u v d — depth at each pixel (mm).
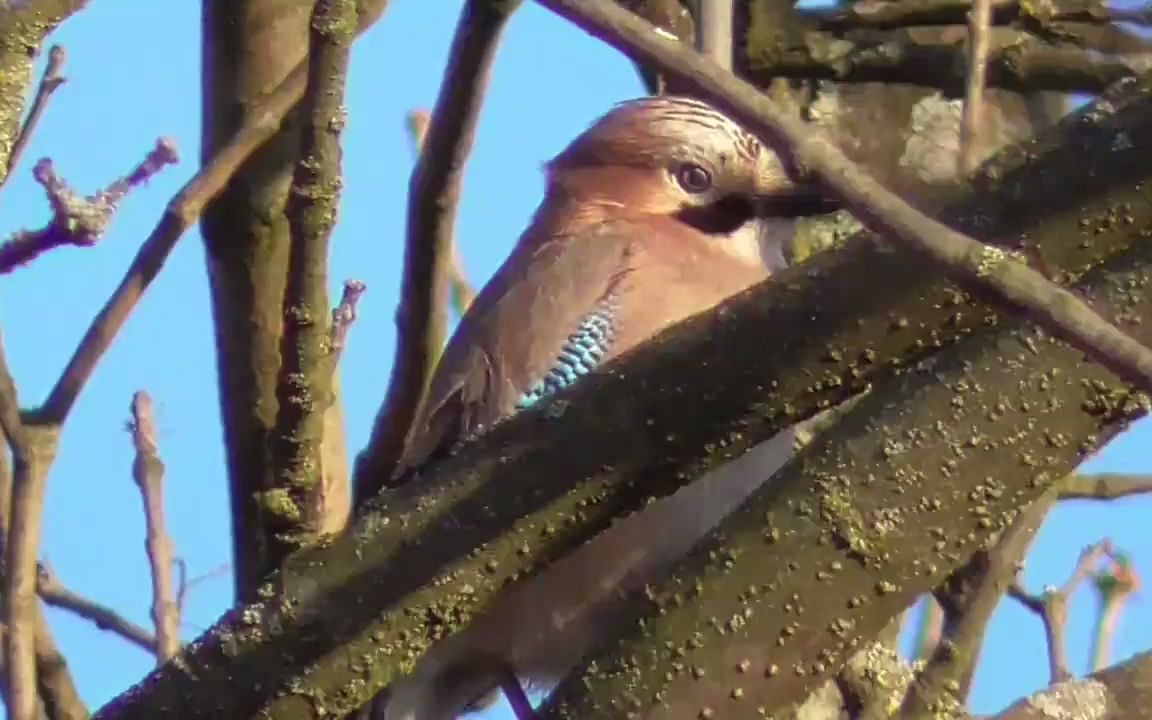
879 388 3533
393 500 3533
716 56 3652
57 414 3590
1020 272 3055
